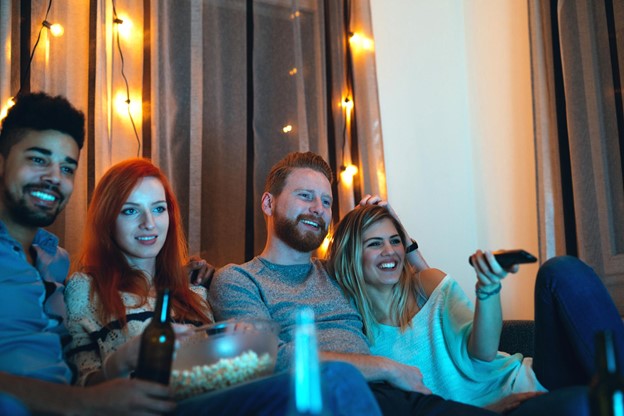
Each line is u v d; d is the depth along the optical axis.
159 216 1.67
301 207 1.88
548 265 1.51
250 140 2.47
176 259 1.74
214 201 2.37
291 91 2.56
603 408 0.87
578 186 2.41
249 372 1.22
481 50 3.04
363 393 1.10
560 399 1.21
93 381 1.35
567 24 2.51
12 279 1.36
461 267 2.94
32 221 1.47
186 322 1.64
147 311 1.56
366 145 2.70
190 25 2.39
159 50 2.29
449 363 1.75
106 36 2.20
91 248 1.62
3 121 1.50
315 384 0.79
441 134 3.02
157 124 2.23
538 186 2.54
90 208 1.66
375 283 1.87
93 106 2.12
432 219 2.92
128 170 1.66
